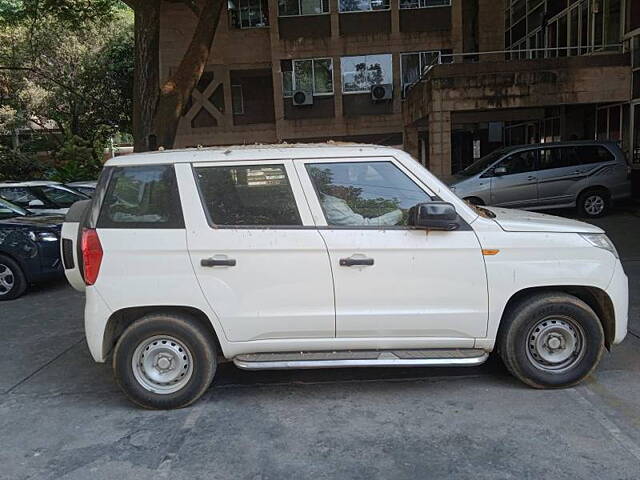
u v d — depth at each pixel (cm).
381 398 421
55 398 448
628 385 429
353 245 400
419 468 326
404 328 408
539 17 2194
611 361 478
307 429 378
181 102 1271
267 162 409
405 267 403
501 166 1277
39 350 570
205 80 2523
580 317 414
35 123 3278
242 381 462
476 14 2408
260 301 402
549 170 1274
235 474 327
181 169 407
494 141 2233
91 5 1809
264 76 2578
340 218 409
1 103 2775
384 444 354
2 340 605
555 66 1448
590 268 412
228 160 409
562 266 410
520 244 407
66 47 2641
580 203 1282
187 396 411
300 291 402
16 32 2542
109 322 402
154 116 1261
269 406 415
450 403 408
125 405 429
